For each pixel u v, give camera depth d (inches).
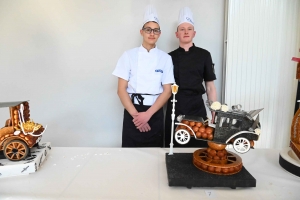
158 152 38.7
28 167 30.4
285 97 59.2
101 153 38.1
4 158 32.2
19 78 68.1
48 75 67.9
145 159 35.8
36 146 36.5
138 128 53.8
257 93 59.3
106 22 64.7
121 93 53.0
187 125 30.2
